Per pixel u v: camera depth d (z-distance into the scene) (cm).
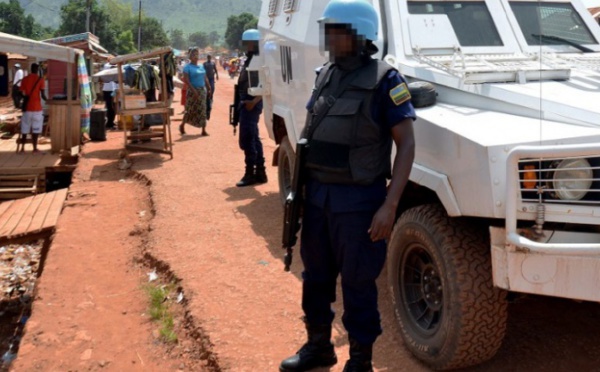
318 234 342
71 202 830
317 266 352
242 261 571
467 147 330
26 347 446
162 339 452
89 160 1138
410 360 390
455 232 352
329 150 322
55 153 1295
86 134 1444
